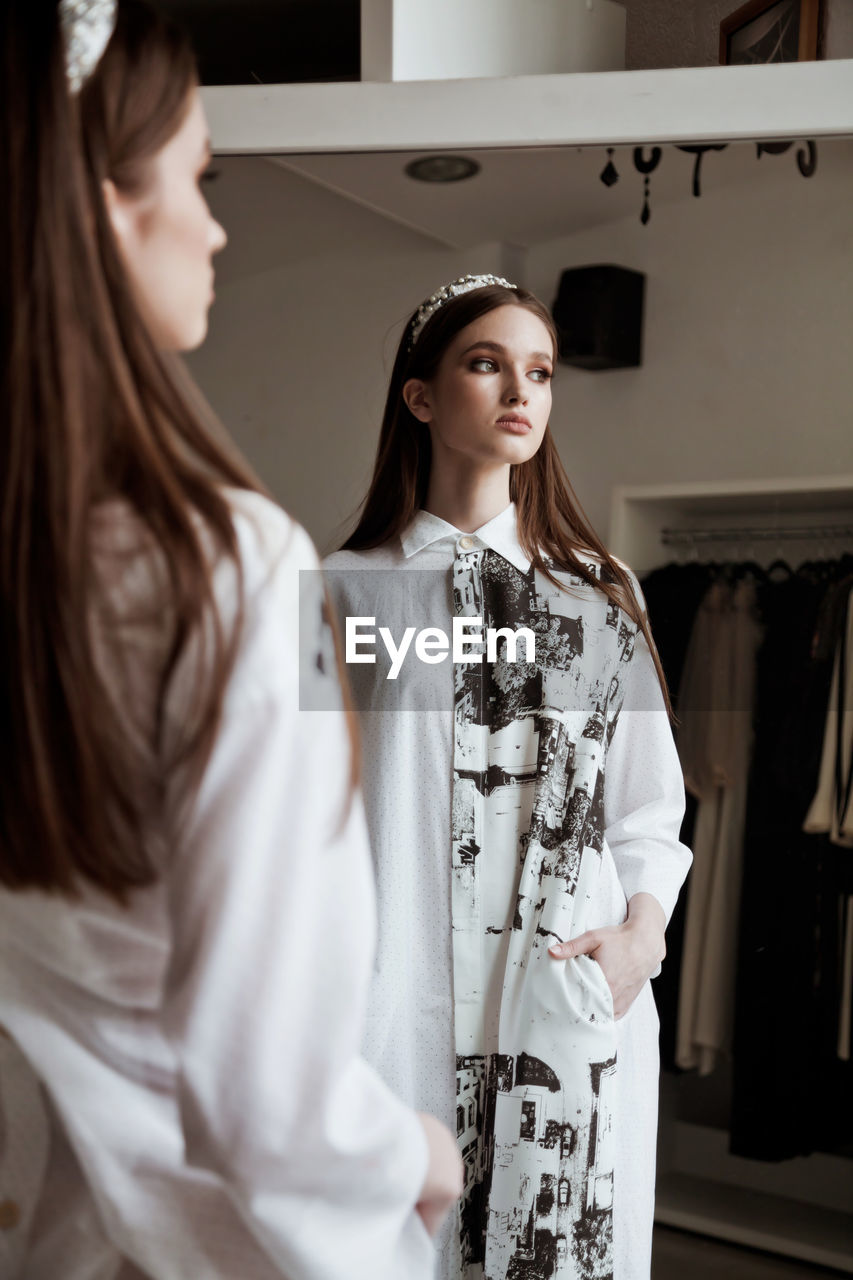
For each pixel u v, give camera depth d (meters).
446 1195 0.54
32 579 0.46
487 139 1.51
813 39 1.62
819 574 1.54
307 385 1.58
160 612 0.47
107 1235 0.52
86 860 0.47
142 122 0.51
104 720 0.46
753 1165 1.61
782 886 1.60
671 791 1.35
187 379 0.54
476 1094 1.19
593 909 1.23
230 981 0.45
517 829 1.23
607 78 1.49
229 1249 0.51
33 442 0.46
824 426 1.52
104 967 0.51
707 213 1.53
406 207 1.55
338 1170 0.46
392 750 1.25
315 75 2.15
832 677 1.56
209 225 0.58
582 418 1.58
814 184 1.50
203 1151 0.45
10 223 0.46
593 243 1.54
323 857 0.48
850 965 1.59
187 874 0.46
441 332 1.31
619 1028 1.26
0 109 0.47
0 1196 0.54
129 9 0.53
